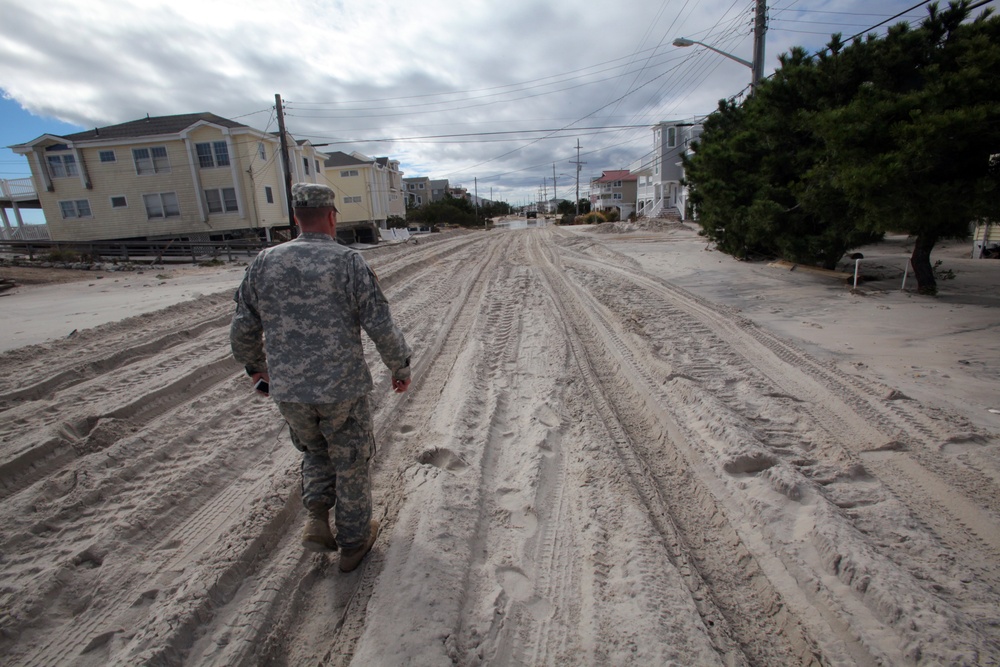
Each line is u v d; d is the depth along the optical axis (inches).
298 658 80.9
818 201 405.1
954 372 204.8
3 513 114.2
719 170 602.9
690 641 81.9
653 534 108.7
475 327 289.0
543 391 190.5
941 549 102.7
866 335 262.8
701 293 401.7
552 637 84.0
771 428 158.1
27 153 1077.8
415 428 162.2
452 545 104.6
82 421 159.8
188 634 83.9
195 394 194.7
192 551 104.2
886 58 367.9
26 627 84.3
